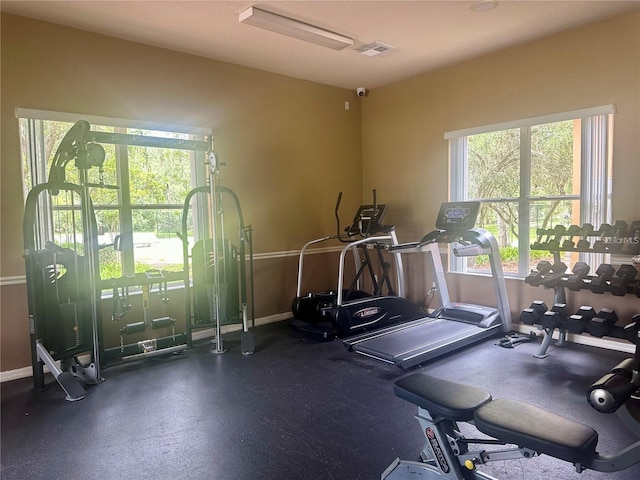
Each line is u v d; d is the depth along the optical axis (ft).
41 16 11.99
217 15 12.01
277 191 17.69
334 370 12.35
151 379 11.89
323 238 17.67
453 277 17.58
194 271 14.40
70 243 13.39
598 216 13.57
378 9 11.85
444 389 6.52
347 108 20.06
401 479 6.74
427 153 18.03
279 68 16.85
